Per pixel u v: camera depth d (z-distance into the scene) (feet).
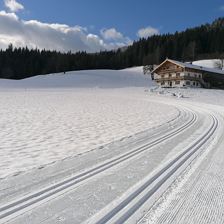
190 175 18.63
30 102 83.56
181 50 430.61
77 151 27.04
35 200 14.29
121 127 43.70
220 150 26.55
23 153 26.21
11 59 431.84
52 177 18.33
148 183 16.85
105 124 46.68
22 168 20.98
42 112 60.64
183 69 201.77
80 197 14.61
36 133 37.14
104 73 290.35
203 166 20.89
